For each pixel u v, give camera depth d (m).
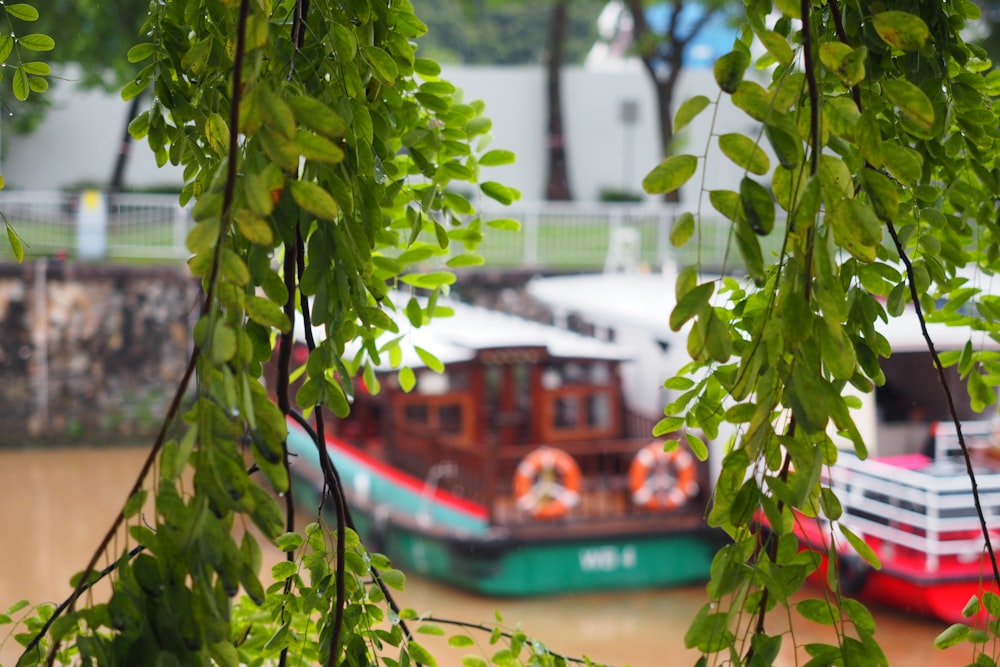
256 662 2.10
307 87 1.58
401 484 13.48
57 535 14.95
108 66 20.17
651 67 26.47
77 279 21.25
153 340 21.55
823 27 1.61
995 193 1.92
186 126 1.87
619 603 12.59
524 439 13.72
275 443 1.12
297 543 1.92
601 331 16.77
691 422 1.86
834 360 1.14
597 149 31.22
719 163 23.48
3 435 20.89
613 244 24.61
